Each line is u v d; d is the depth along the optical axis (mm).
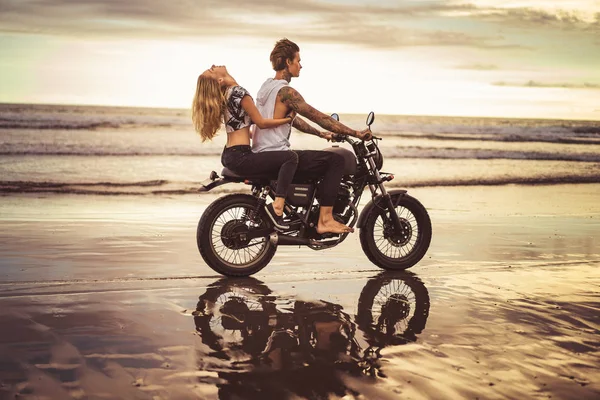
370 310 5012
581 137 28141
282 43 6059
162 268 6375
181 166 18766
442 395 3309
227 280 5957
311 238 6219
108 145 22078
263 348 4047
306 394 3307
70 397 3211
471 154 24031
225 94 5930
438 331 4473
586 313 4965
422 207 6652
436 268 6691
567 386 3453
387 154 23297
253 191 6156
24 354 3812
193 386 3387
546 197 15188
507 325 4621
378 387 3408
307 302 5223
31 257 6715
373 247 6500
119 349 3945
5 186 14516
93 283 5668
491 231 9352
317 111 5938
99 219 9844
